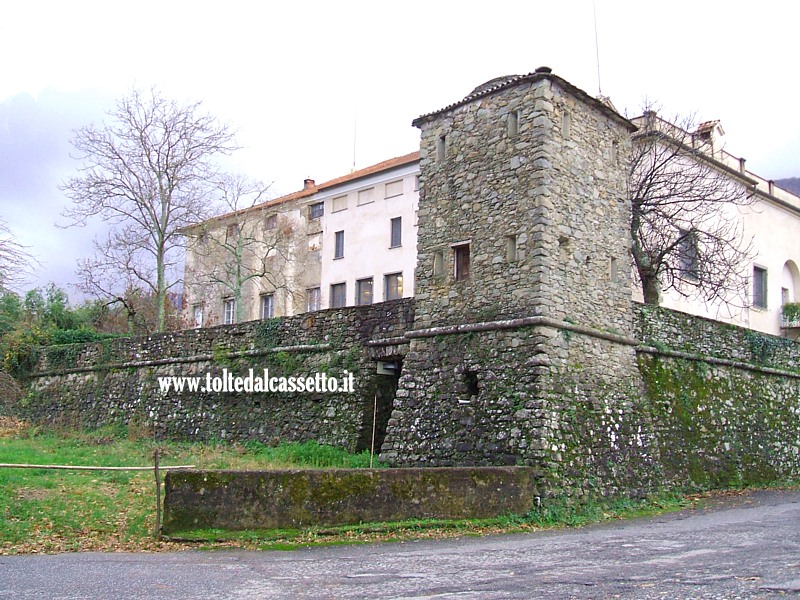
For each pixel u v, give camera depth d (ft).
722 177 92.79
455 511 42.11
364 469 40.29
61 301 141.38
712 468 61.46
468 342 52.95
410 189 114.01
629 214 58.80
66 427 91.40
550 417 48.03
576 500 47.21
